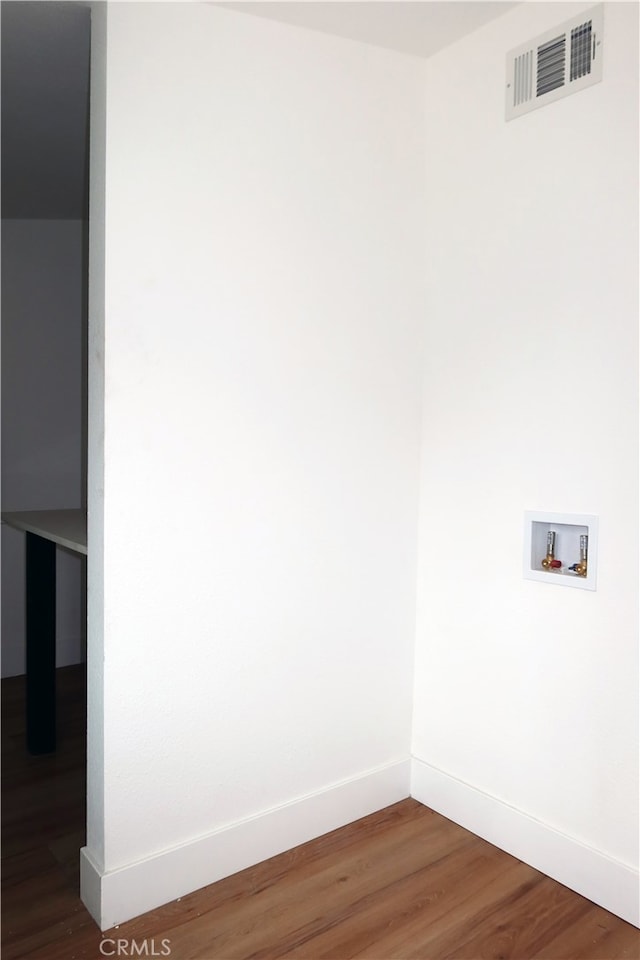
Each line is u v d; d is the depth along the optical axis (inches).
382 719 94.0
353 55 86.3
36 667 110.9
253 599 81.2
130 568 72.9
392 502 92.7
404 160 91.3
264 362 80.6
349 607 89.5
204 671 78.0
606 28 73.5
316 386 84.8
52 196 134.6
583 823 77.4
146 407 73.0
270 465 81.7
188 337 75.3
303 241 83.0
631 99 71.8
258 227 79.6
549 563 79.7
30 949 68.3
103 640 71.7
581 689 77.4
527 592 82.5
